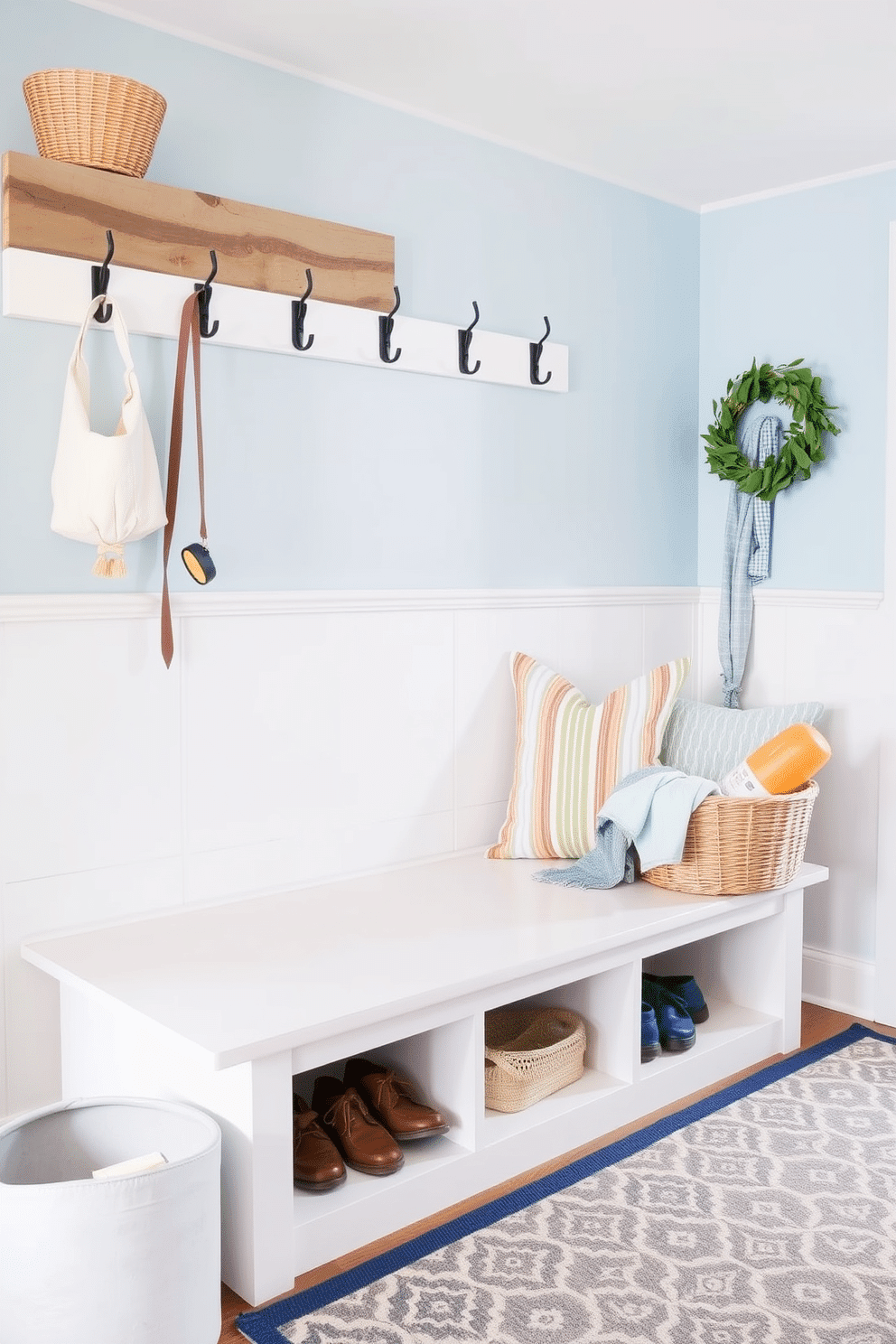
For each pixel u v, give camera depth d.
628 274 3.18
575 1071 2.41
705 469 3.42
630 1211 2.08
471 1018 2.10
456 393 2.78
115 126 2.07
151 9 2.18
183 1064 1.90
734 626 3.26
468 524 2.83
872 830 3.06
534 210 2.92
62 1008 2.18
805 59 2.40
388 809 2.69
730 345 3.33
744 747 2.90
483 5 2.17
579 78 2.49
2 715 2.08
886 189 2.97
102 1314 1.56
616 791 2.63
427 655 2.74
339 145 2.52
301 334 2.41
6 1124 1.80
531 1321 1.76
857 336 3.04
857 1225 2.04
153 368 2.23
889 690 3.00
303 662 2.50
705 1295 1.83
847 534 3.09
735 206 3.29
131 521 2.06
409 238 2.66
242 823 2.43
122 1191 1.56
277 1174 1.81
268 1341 1.71
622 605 3.22
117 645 2.21
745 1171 2.23
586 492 3.12
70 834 2.18
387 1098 2.16
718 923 2.57
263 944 2.18
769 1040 2.78
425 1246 1.96
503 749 2.94
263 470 2.42
